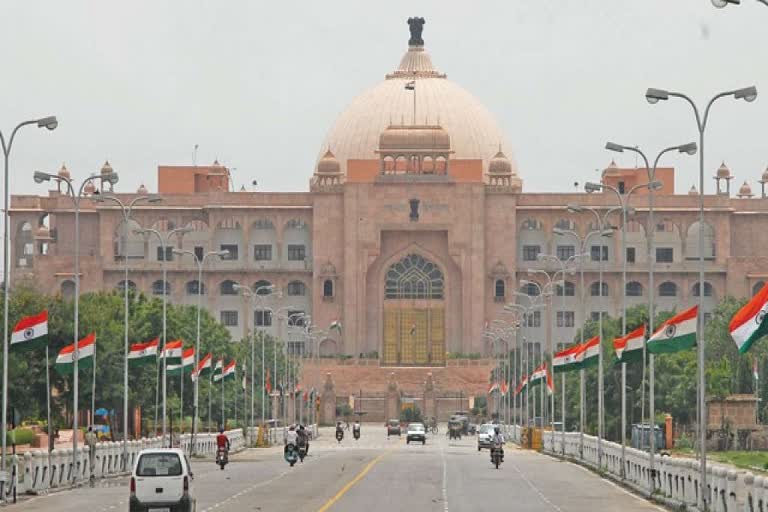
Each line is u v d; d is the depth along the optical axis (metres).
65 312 155.12
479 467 134.38
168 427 189.38
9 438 137.38
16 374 139.75
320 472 123.88
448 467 133.88
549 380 178.25
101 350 158.38
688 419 194.88
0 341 138.00
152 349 136.50
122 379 162.75
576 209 159.88
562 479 116.00
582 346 138.62
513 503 89.62
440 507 85.81
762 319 67.81
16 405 148.25
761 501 67.00
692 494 84.31
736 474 74.19
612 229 150.75
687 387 191.25
